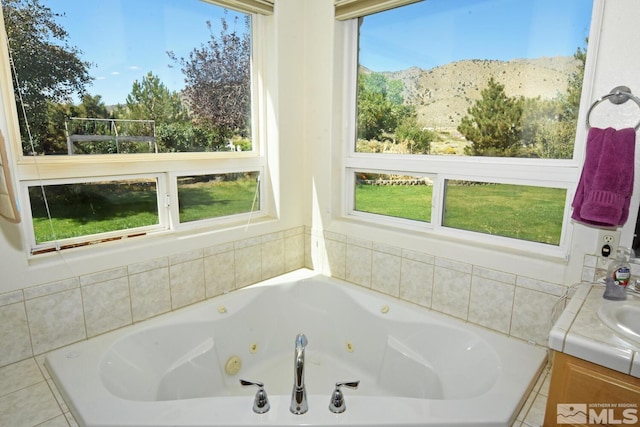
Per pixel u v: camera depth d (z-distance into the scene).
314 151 2.54
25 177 1.58
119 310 1.85
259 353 2.27
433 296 2.08
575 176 1.63
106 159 1.81
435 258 2.04
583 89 1.56
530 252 1.79
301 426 1.24
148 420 1.25
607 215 1.34
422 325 2.00
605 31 1.44
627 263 1.44
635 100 1.38
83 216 1.78
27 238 1.62
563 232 1.71
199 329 2.01
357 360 2.24
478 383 1.62
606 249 1.54
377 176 2.38
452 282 2.00
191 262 2.10
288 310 2.41
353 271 2.43
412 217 2.26
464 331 1.88
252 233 2.38
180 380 1.89
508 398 1.38
